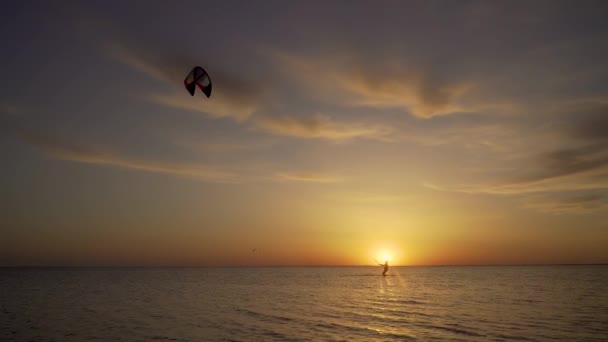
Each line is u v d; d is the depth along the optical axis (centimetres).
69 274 15875
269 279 10944
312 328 2642
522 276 11744
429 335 2402
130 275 14588
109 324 2820
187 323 2856
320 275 14800
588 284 7394
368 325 2759
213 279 11000
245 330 2573
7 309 3772
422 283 8300
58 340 2277
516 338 2298
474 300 4494
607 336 2330
